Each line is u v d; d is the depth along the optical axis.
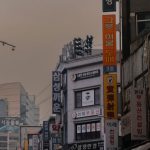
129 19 27.06
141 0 28.95
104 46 26.94
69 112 54.66
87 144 52.03
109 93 26.22
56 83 57.25
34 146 92.56
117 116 25.94
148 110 19.41
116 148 25.53
